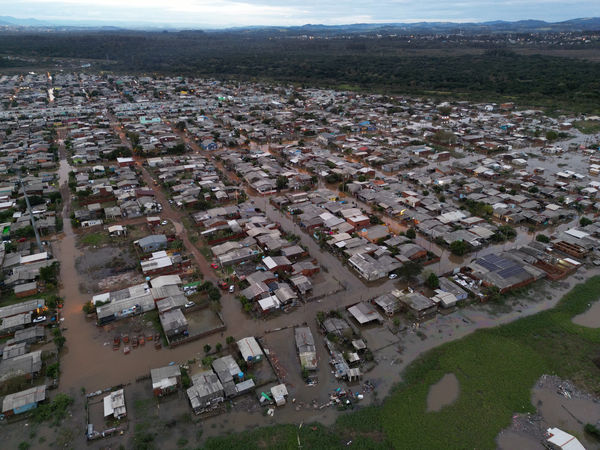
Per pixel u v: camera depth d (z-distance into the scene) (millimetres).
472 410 45625
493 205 96312
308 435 42000
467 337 56594
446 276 70625
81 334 56344
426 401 46688
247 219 88625
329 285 68688
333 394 47219
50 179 112750
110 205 97750
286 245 78750
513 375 50438
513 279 67062
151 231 85312
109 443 41156
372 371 50906
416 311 60562
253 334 57188
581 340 56188
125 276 69688
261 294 63312
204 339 56250
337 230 84375
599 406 46281
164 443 41094
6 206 93062
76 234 84188
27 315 58000
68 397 45969
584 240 78062
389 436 42344
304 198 102062
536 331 57781
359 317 58875
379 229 84750
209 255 76562
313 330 58250
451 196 105000
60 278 68812
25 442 41188
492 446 41562
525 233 86875
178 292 63562
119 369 50719
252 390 47594
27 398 44875
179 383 48312
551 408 46031
